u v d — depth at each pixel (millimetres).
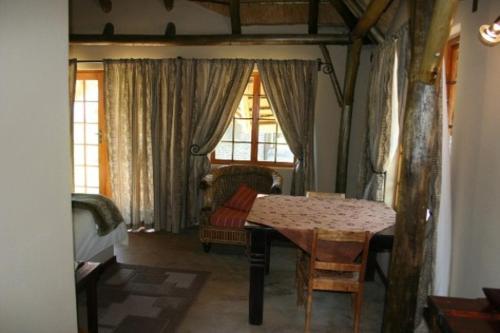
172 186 4676
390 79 3158
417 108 1970
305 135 4469
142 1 4742
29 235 972
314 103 4465
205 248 4043
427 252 2238
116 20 4812
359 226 2578
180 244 4297
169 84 4586
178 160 4645
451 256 2400
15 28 894
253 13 4562
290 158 4812
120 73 4652
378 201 3385
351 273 2611
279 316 2785
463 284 2250
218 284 3279
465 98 2297
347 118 4328
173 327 2590
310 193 3604
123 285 3209
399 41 2859
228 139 4898
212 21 4672
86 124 5043
